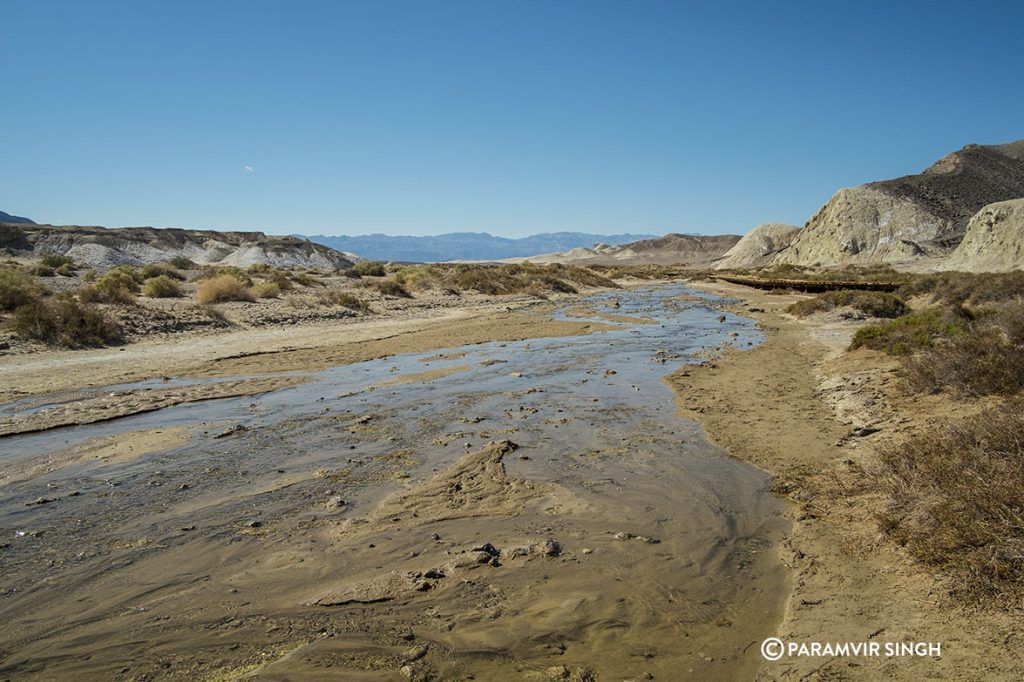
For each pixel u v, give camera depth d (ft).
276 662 11.04
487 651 11.47
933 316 43.96
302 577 14.30
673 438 25.54
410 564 14.92
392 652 11.41
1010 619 11.00
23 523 17.38
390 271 163.32
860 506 17.39
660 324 71.05
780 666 11.03
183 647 11.65
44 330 47.98
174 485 20.34
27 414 29.12
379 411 30.17
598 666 11.09
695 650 11.63
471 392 34.47
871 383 31.45
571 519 17.69
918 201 267.59
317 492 19.75
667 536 16.63
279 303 75.51
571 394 33.81
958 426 19.42
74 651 11.60
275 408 30.89
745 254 388.78
